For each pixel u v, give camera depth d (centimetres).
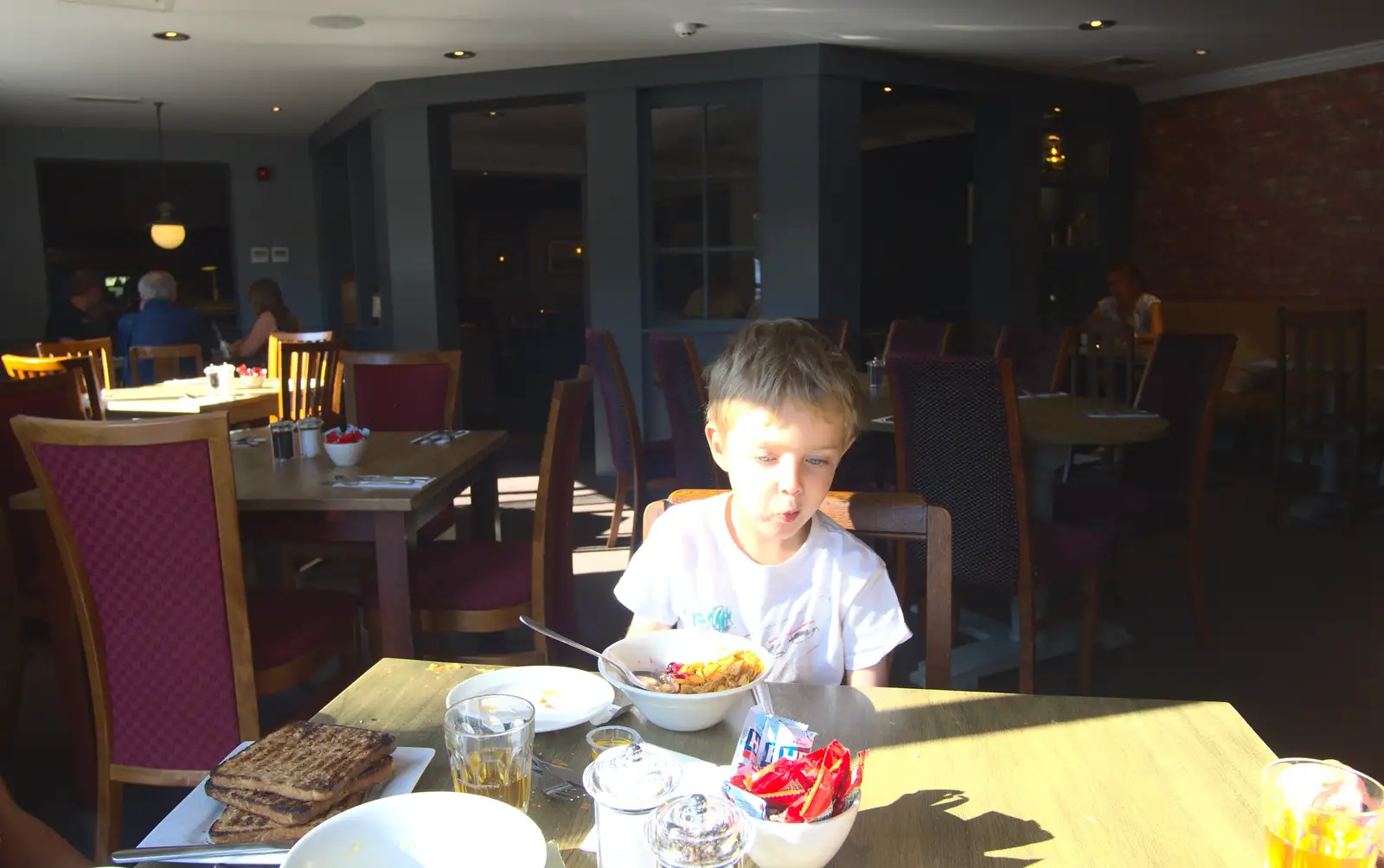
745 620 125
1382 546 423
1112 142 709
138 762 179
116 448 167
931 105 730
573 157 990
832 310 572
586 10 471
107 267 927
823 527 126
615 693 105
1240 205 662
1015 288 652
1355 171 601
